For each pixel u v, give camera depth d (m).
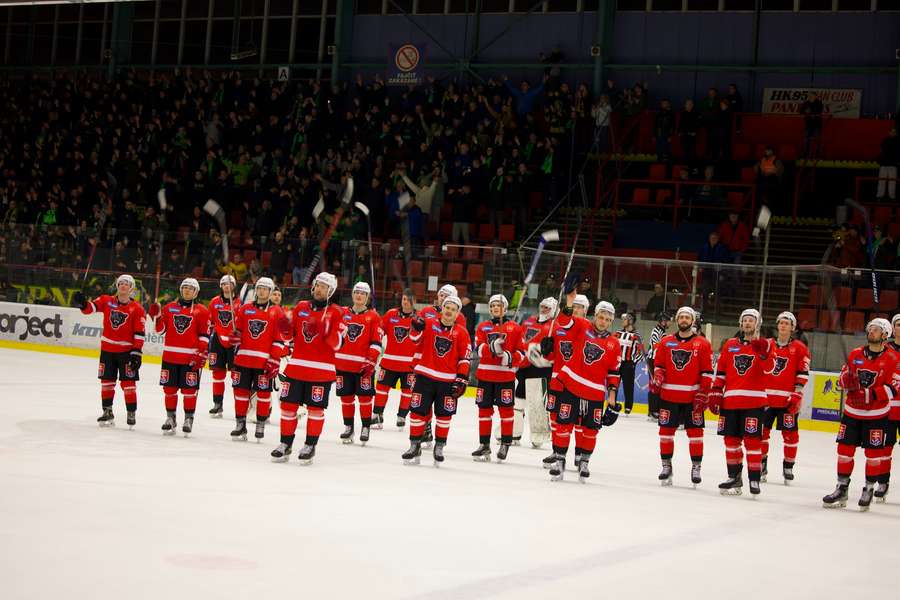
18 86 34.00
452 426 16.61
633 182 27.47
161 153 29.80
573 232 26.69
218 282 22.95
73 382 18.50
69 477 9.21
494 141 27.00
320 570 6.57
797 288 19.97
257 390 12.90
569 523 8.92
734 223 24.02
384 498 9.41
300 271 22.12
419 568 6.82
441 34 31.00
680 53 28.83
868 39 27.44
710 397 11.88
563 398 11.48
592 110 27.64
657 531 8.91
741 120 27.91
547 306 14.29
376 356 13.23
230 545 7.07
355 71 31.72
